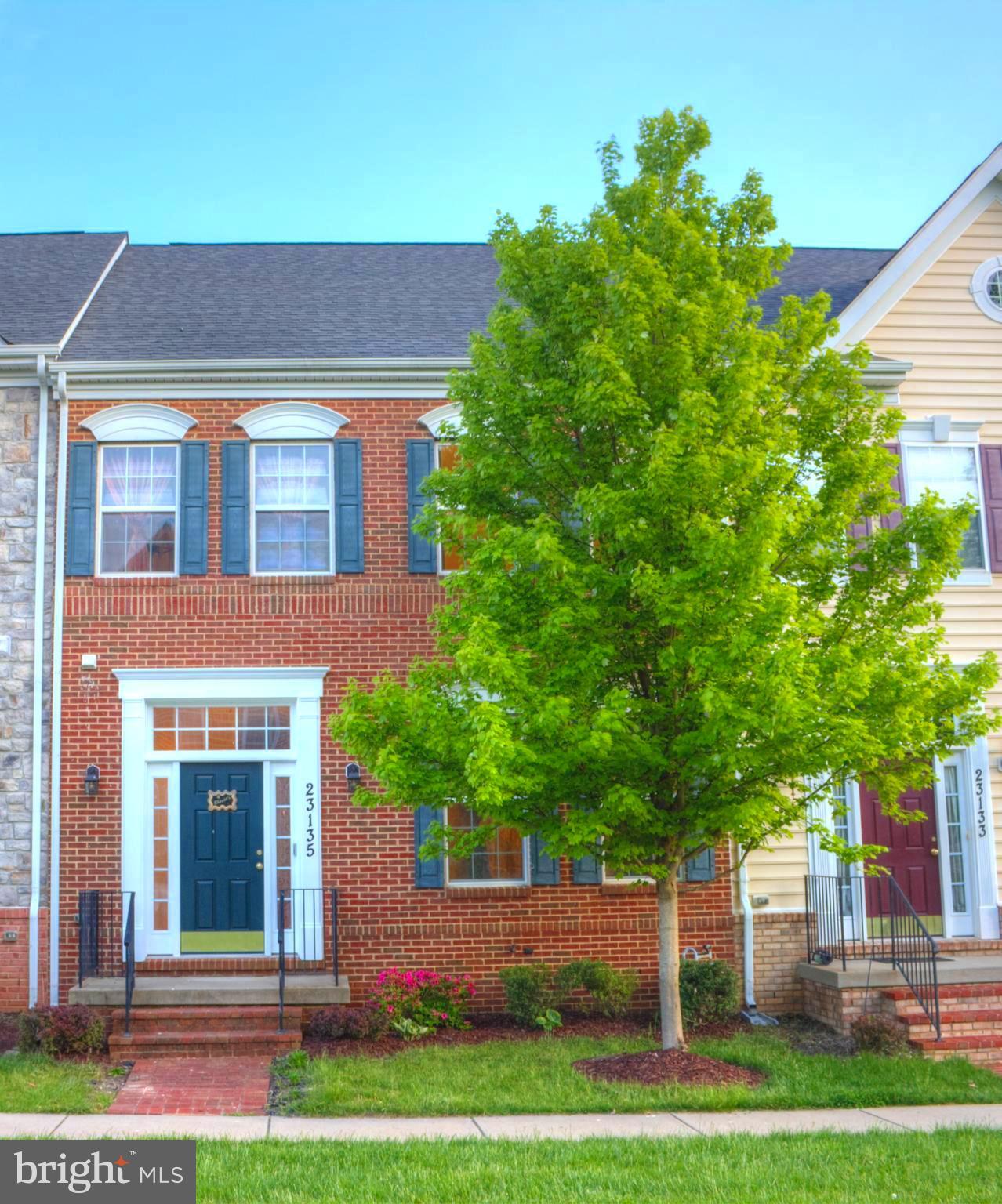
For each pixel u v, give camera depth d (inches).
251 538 633.0
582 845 476.4
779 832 504.1
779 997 619.2
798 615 466.6
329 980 577.3
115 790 608.7
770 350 480.4
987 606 654.5
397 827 613.3
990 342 675.4
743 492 458.0
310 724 618.5
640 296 458.3
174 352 638.5
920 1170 346.0
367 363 633.6
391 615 626.8
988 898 638.5
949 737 490.3
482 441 504.1
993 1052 525.0
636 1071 474.0
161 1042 518.9
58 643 615.2
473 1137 387.2
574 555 482.9
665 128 502.0
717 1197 320.2
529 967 589.6
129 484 635.5
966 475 666.8
